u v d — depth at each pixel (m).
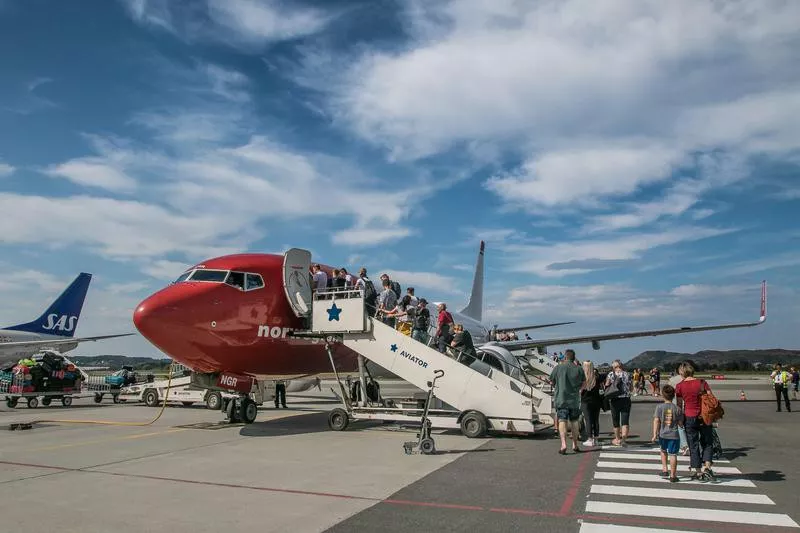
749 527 6.38
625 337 29.16
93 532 6.23
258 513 6.98
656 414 9.61
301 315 16.20
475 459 10.86
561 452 11.58
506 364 20.59
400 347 15.05
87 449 12.18
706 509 7.15
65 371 25.89
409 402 17.02
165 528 6.36
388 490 8.20
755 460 10.91
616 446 12.73
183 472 9.59
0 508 7.25
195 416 20.28
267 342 15.84
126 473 9.52
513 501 7.55
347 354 19.25
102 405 26.81
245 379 16.09
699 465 8.92
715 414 8.81
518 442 13.27
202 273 15.42
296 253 16.31
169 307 14.13
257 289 15.70
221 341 14.91
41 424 17.42
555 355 39.25
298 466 10.10
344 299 15.70
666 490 8.23
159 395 25.94
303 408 24.73
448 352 16.41
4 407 25.39
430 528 6.34
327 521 6.61
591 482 8.76
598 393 13.28
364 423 17.41
